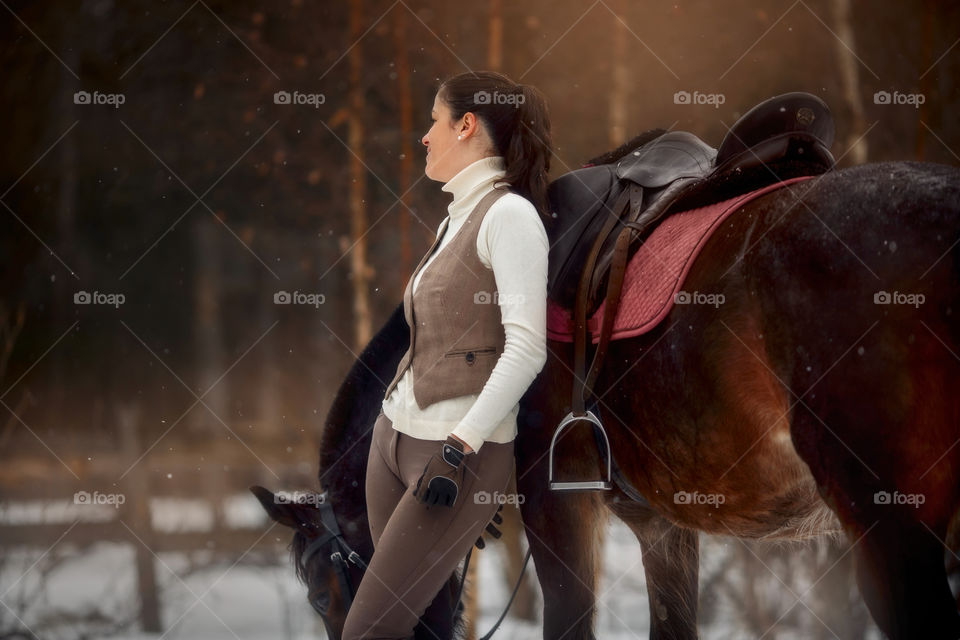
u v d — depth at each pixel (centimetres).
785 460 313
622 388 362
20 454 1755
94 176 2000
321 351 2050
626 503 421
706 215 353
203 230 2611
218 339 2700
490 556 1331
